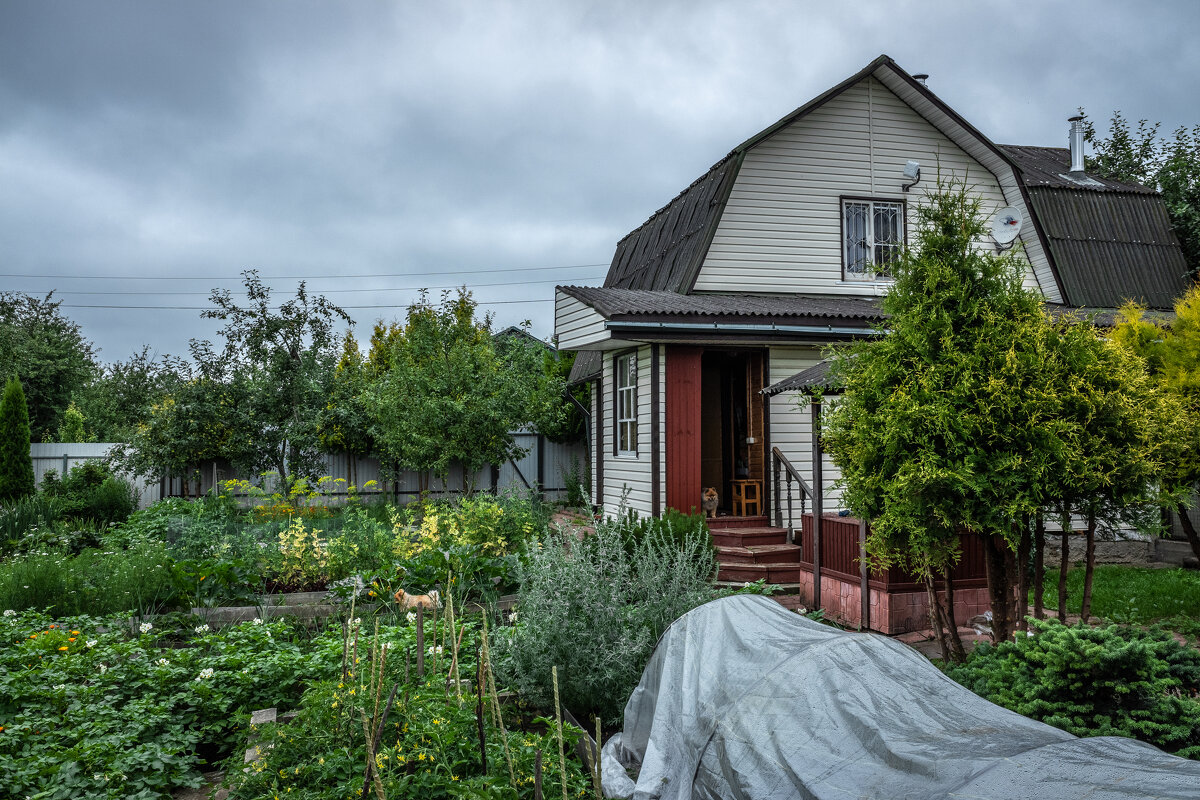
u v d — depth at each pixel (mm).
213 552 10844
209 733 5582
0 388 25938
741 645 4191
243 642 7117
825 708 3217
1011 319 5598
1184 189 17625
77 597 8602
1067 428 5180
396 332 23859
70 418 26688
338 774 3924
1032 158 18859
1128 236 15383
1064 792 2205
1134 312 9211
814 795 2734
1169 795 2066
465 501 12070
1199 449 6824
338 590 8789
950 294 5609
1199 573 10945
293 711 5656
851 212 13898
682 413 11648
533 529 11398
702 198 14305
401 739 4184
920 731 2883
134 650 6711
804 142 13664
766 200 13500
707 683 3984
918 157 14148
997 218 13961
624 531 9023
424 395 16469
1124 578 10609
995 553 5984
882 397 5805
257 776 4039
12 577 8602
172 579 8891
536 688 5438
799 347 12203
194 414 17625
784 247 13523
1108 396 5238
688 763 3645
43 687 5707
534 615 5727
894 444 5559
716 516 11867
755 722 3357
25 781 4332
